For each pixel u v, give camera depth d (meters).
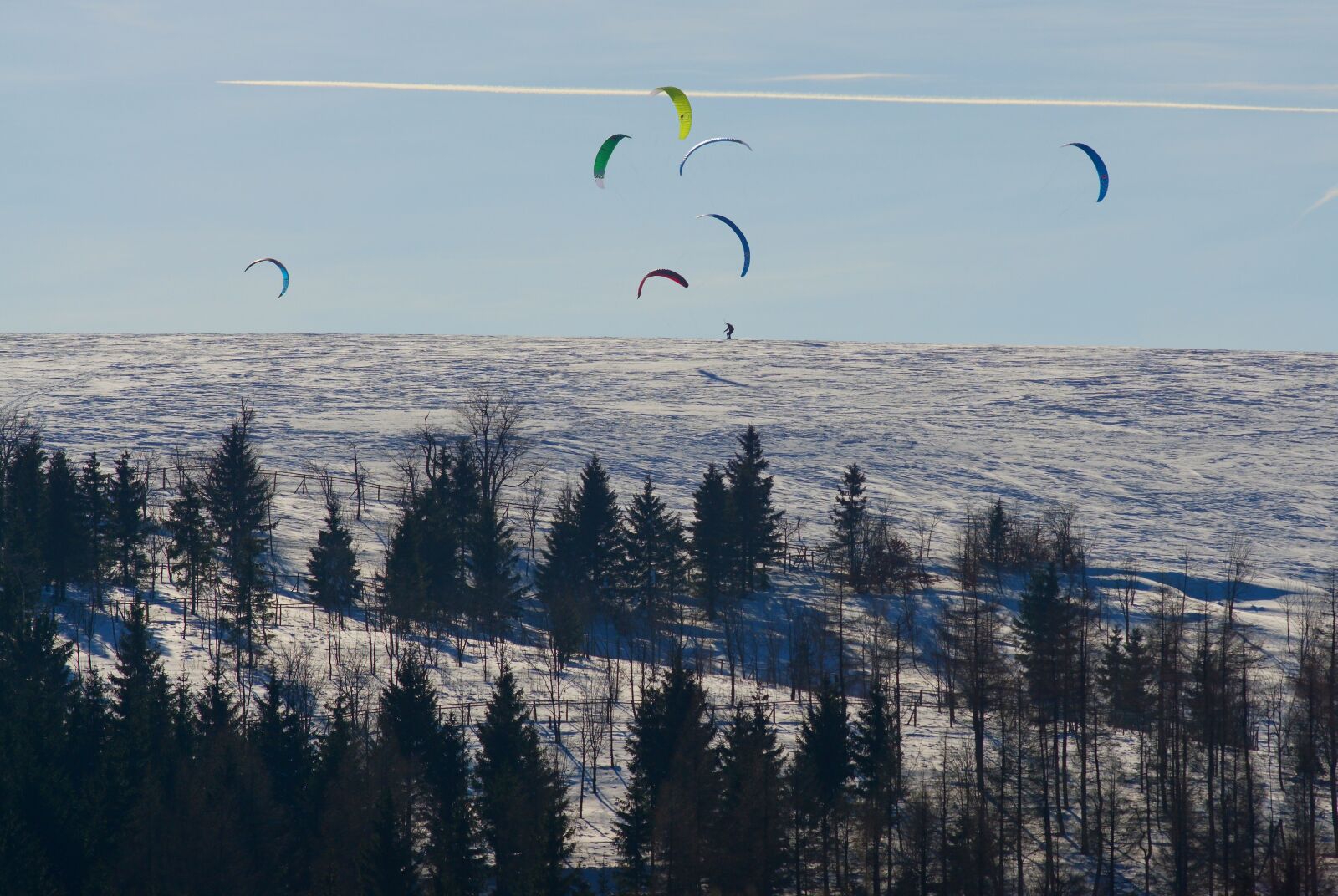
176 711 183.75
